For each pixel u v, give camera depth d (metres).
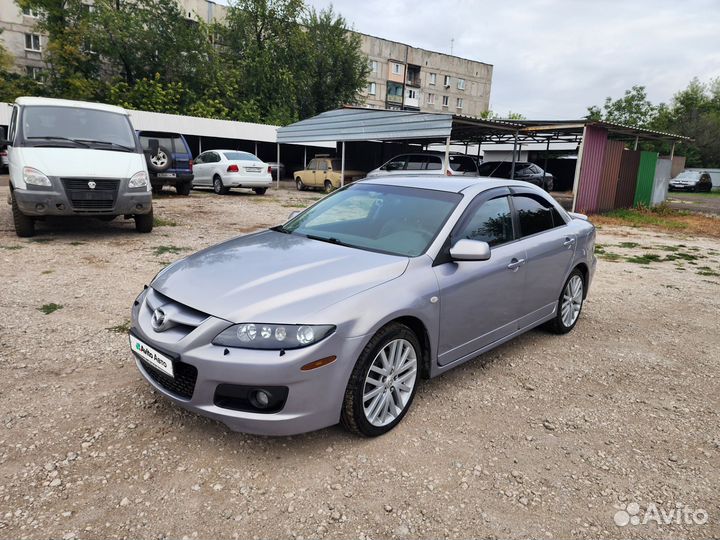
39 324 4.29
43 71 36.62
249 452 2.67
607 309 5.80
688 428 3.17
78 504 2.23
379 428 2.85
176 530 2.11
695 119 49.41
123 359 3.71
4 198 12.62
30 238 7.79
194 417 2.97
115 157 7.69
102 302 4.95
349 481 2.47
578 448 2.88
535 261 4.00
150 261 6.70
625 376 3.93
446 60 62.72
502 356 4.21
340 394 2.61
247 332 2.46
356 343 2.60
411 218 3.54
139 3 38.06
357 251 3.25
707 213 19.27
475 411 3.24
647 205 20.08
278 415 2.50
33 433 2.73
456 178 4.14
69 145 7.50
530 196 4.31
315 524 2.18
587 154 15.96
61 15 35.19
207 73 38.56
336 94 41.62
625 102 55.53
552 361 4.15
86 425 2.83
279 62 40.41
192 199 15.23
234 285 2.76
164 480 2.42
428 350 3.16
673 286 7.04
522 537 2.17
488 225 3.70
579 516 2.32
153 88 34.84
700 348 4.66
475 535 2.16
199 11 46.19
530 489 2.49
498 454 2.78
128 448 2.65
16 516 2.13
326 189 21.12
